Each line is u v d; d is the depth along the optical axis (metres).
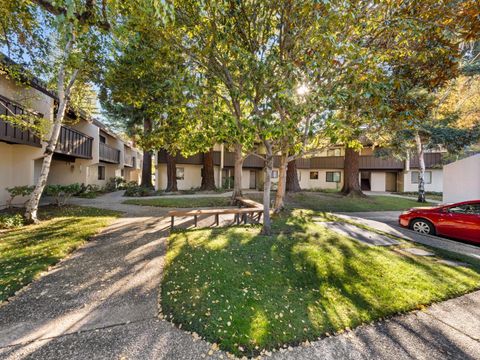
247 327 2.34
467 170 9.18
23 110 7.41
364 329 2.39
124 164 24.33
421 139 13.22
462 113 12.08
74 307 2.65
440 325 2.48
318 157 22.59
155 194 15.08
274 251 4.52
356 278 3.49
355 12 3.96
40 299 2.79
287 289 3.16
